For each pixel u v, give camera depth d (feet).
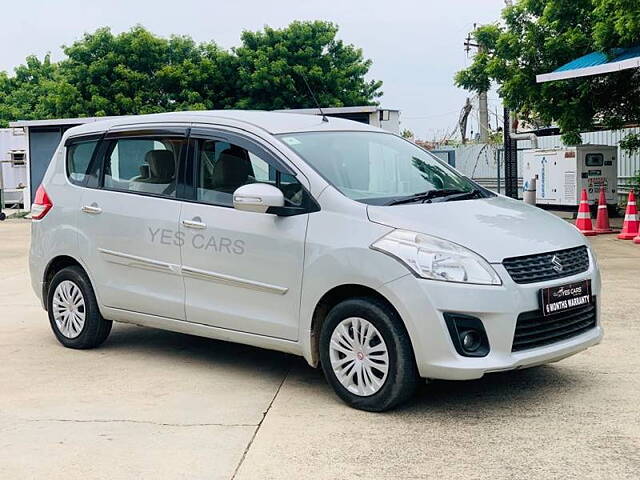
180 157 21.39
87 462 15.10
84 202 23.32
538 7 61.11
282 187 19.24
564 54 59.47
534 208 20.36
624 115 61.67
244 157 20.13
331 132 20.92
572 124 60.18
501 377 19.94
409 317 16.57
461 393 18.78
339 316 17.80
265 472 14.43
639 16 48.14
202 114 21.65
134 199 22.13
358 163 20.02
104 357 23.07
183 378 20.74
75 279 23.65
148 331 26.45
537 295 16.89
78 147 24.17
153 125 22.31
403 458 14.90
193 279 20.65
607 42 53.16
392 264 16.80
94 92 100.78
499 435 15.98
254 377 20.71
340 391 17.99
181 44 103.50
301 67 97.14
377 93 105.09
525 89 60.80
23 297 33.96
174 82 101.04
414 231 17.12
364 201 18.34
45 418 17.69
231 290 19.89
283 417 17.43
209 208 20.42
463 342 16.42
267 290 19.12
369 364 17.46
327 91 100.73
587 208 51.13
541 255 17.35
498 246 16.98
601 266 37.29
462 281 16.37
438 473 14.16
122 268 22.34
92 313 23.35
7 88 144.46
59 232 23.88
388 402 17.19
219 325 20.26
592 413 17.12
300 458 15.03
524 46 60.70
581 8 59.00
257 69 97.91
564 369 20.52
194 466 14.79
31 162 86.43
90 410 18.20
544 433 16.01
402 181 20.20
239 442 15.96
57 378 20.92
